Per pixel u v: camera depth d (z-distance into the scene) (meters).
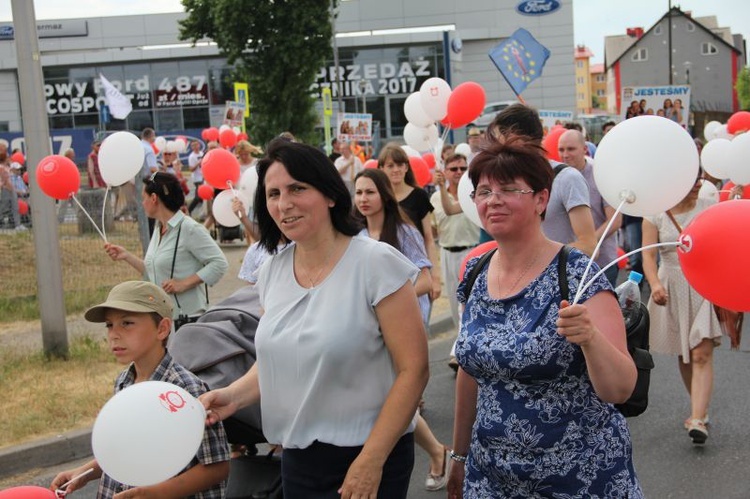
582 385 2.72
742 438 5.91
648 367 3.27
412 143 11.71
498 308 2.86
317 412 2.96
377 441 2.85
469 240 7.82
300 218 2.97
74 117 46.56
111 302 3.24
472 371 2.90
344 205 3.05
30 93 8.08
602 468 2.72
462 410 3.19
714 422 6.27
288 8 34.53
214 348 4.13
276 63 34.38
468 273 3.05
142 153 6.97
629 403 3.23
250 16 34.03
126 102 19.33
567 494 2.72
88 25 52.16
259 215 3.22
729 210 2.81
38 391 7.16
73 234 11.65
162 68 46.16
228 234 17.80
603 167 3.23
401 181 6.50
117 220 11.82
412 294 2.98
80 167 22.39
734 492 5.06
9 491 2.81
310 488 3.02
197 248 6.18
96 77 46.28
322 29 34.62
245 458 4.07
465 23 52.09
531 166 2.80
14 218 13.77
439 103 9.27
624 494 2.75
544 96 51.62
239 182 7.73
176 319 6.22
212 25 35.50
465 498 2.99
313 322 2.96
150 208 6.20
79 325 10.10
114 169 6.79
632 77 86.50
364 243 3.03
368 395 2.96
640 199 3.16
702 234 2.82
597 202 6.18
